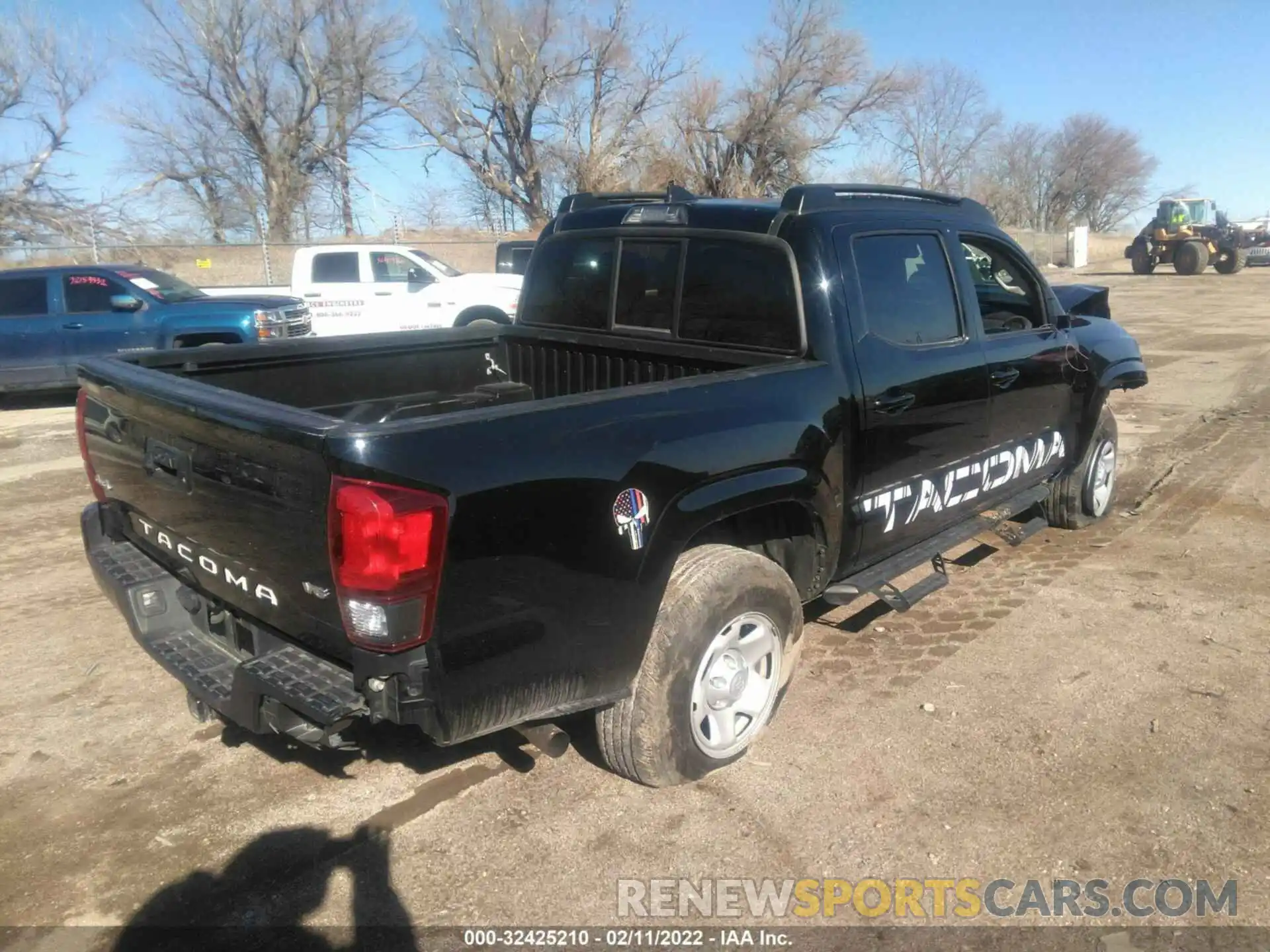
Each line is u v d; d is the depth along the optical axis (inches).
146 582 128.4
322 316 592.7
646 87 1537.9
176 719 151.8
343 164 1510.8
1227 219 1445.6
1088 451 223.0
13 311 454.0
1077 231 1712.6
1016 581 202.1
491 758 139.0
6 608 197.0
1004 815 123.4
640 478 113.4
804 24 1453.0
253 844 120.8
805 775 132.7
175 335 465.4
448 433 98.8
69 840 122.2
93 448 139.3
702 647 123.9
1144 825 121.0
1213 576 203.2
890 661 166.6
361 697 99.3
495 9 1491.1
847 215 150.3
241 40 1392.7
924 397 156.0
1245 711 147.6
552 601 107.3
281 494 101.1
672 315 163.0
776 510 141.4
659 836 120.8
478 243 1120.2
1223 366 506.9
